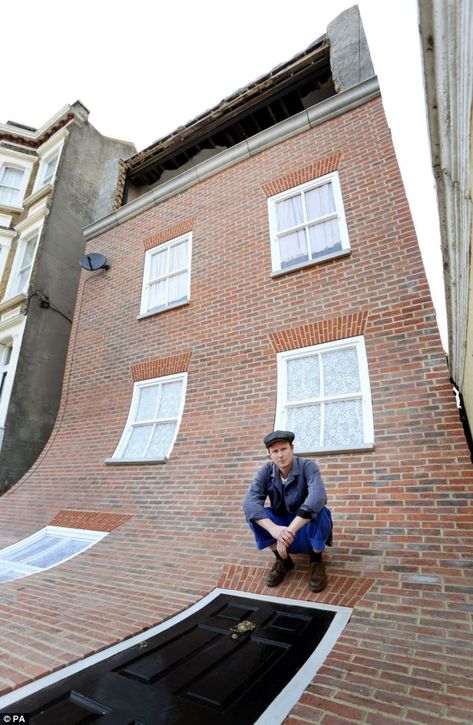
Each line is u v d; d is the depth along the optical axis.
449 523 3.64
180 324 7.27
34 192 13.10
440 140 1.80
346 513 4.10
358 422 4.98
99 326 8.69
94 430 7.48
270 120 9.18
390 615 2.69
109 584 3.77
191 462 5.78
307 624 2.65
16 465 9.16
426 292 5.09
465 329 3.07
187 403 6.48
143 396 7.30
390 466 4.33
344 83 7.12
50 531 5.77
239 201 7.49
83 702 1.88
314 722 1.71
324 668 2.13
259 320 6.29
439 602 2.79
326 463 4.70
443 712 1.76
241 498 4.89
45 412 10.09
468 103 1.36
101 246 9.70
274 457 3.28
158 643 2.51
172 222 8.48
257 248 6.83
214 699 1.88
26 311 10.27
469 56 1.20
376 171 6.11
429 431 4.37
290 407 5.52
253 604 3.05
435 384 4.59
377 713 1.76
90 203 12.89
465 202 1.88
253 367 6.03
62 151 12.45
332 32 7.58
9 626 2.84
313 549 3.12
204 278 7.33
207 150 10.47
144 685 2.02
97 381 8.06
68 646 2.49
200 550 4.26
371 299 5.43
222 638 2.53
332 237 6.26
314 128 7.08
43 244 11.05
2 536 6.00
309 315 5.83
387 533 3.74
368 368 5.07
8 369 10.12
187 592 3.41
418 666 2.12
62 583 3.87
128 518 5.41
